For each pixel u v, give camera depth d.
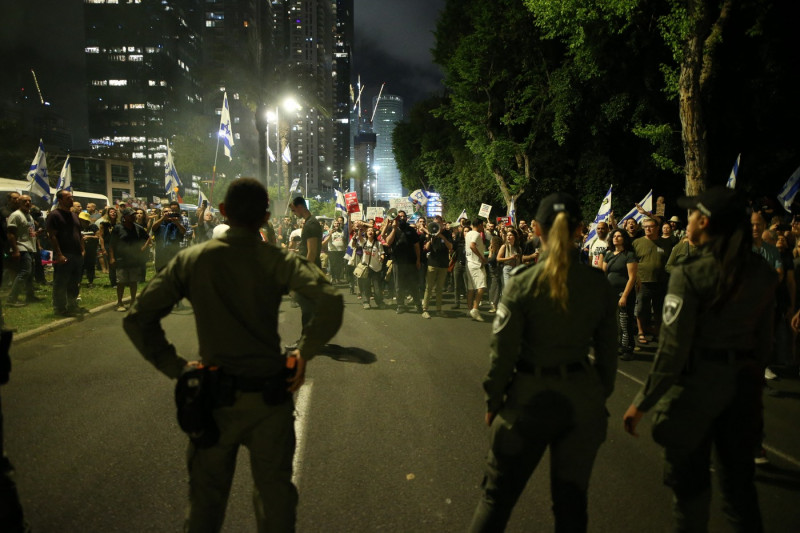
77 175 76.94
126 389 5.36
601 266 7.50
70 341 7.50
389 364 6.48
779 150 17.16
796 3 15.23
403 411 4.82
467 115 29.89
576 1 15.55
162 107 142.38
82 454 3.85
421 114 48.69
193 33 148.50
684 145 13.40
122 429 4.32
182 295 2.21
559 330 2.16
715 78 16.67
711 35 13.79
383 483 3.47
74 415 4.62
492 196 34.66
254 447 2.13
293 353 2.19
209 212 14.47
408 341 7.88
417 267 10.54
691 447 2.37
